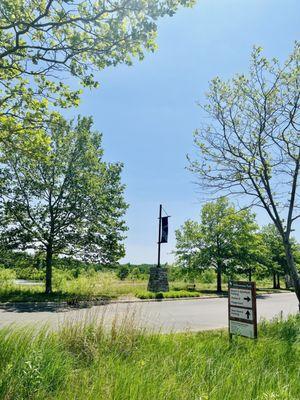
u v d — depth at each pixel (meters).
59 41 6.69
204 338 8.59
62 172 23.80
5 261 24.12
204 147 14.37
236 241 34.94
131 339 6.54
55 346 5.39
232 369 4.96
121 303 20.38
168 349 6.41
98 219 24.59
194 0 5.99
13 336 5.46
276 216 13.55
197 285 42.12
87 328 6.66
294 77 13.45
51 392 4.16
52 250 24.58
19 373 4.14
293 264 13.23
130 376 4.30
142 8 5.85
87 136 25.22
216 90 14.31
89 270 31.41
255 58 13.91
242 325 9.00
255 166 13.93
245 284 9.03
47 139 9.64
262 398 4.02
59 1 6.44
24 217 23.59
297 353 7.39
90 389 4.06
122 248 25.25
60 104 8.47
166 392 4.00
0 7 6.31
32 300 19.50
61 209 23.69
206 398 3.76
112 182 25.58
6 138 9.06
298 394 4.56
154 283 28.95
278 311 19.78
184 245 36.72
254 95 14.02
